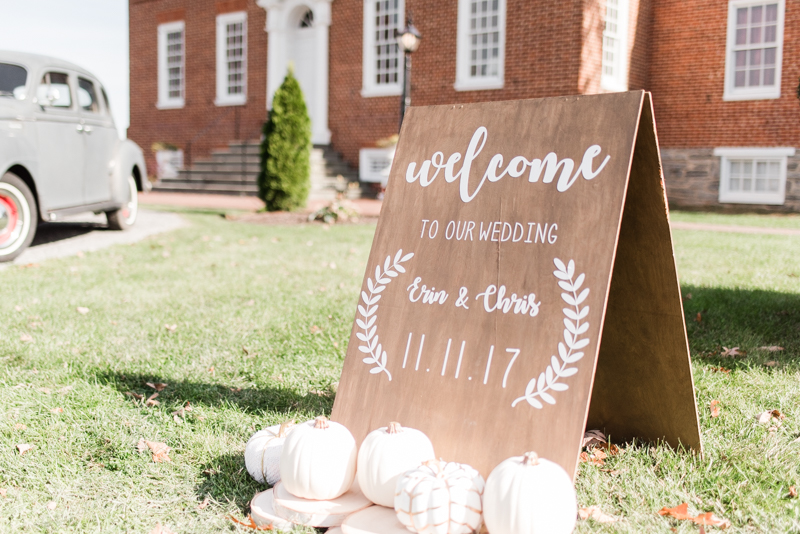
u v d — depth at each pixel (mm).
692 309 4629
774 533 1979
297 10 16250
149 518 2139
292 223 10461
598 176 2117
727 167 13070
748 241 8227
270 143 11602
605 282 2014
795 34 12086
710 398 3008
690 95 13320
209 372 3506
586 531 1988
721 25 12820
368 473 2070
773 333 4039
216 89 17438
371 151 15305
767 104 12492
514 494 1789
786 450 2480
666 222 2291
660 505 2143
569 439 1942
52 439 2674
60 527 2074
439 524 1847
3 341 4012
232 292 5492
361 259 7211
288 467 2102
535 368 2070
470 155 2408
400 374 2332
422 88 14391
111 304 5051
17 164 6809
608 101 2168
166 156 18344
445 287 2332
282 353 3820
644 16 13391
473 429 2127
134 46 18938
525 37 12805
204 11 17422
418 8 14258
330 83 15797
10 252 6742
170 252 7629
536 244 2178
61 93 7520
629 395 2604
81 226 9758
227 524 2096
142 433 2748
